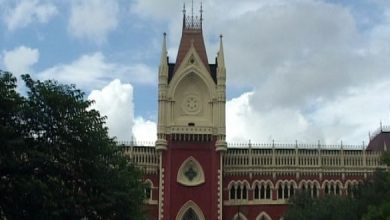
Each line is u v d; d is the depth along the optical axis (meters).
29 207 57.53
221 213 116.12
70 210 59.19
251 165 121.50
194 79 122.88
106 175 63.44
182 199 116.31
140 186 78.31
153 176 118.88
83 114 62.22
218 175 117.38
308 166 122.00
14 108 56.94
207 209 116.12
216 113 120.31
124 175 68.31
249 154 122.00
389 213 70.50
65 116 61.16
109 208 63.47
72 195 59.81
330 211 95.06
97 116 64.31
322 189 121.12
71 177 61.28
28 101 59.84
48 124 60.19
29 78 60.91
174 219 115.38
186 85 122.50
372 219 72.31
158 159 119.44
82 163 61.31
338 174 122.19
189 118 120.62
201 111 121.44
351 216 89.94
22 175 56.97
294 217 100.50
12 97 56.81
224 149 118.25
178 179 117.00
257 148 123.19
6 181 56.94
